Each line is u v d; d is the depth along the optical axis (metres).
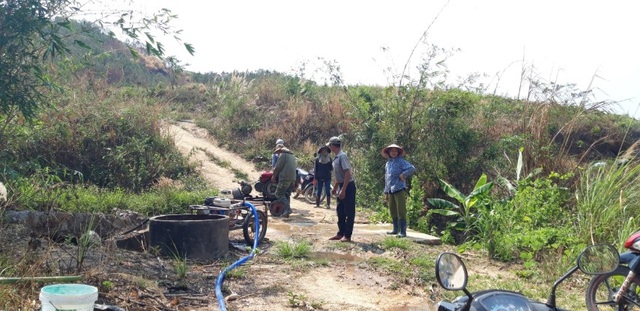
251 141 25.86
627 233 10.08
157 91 32.62
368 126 19.03
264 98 29.80
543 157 14.67
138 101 22.91
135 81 33.59
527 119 16.67
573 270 4.60
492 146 17.22
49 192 10.19
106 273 7.14
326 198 17.94
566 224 11.78
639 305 6.46
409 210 14.53
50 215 9.77
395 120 18.39
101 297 6.43
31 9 8.30
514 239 10.80
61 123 17.31
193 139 25.84
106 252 8.19
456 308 3.97
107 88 23.17
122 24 8.91
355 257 9.96
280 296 7.41
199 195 14.11
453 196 13.22
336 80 25.48
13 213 9.39
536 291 8.40
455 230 14.37
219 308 6.63
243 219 10.73
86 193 12.88
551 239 10.95
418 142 18.06
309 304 7.07
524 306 3.70
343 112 25.84
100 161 18.78
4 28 8.25
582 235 10.95
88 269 7.19
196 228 9.16
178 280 7.70
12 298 5.77
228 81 35.28
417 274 8.94
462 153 17.45
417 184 14.89
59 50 8.73
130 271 7.74
